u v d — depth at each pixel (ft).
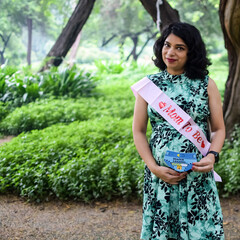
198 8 66.03
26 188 12.19
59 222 10.64
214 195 6.34
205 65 6.18
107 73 49.14
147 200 6.50
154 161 6.22
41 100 26.48
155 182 6.37
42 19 91.56
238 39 14.98
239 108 16.47
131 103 28.02
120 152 14.79
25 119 22.50
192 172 6.08
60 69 32.19
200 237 6.16
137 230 10.16
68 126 19.97
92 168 13.00
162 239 6.24
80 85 31.22
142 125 6.50
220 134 6.23
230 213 11.36
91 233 9.93
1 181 12.82
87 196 12.30
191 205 6.12
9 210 11.42
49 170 12.80
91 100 29.09
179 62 6.07
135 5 79.05
